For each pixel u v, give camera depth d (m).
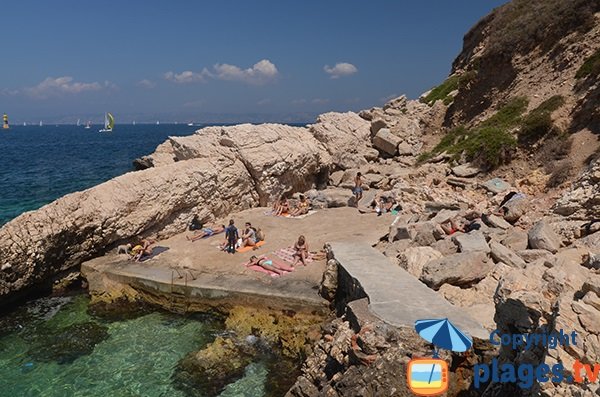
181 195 22.61
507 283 8.36
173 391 12.53
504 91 33.53
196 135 29.56
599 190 16.44
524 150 25.97
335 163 35.50
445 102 40.09
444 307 11.55
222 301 16.44
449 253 15.85
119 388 12.68
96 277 18.56
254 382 12.90
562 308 6.97
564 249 14.59
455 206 22.00
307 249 19.38
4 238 17.55
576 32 30.17
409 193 26.17
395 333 10.13
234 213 25.92
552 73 29.95
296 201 27.77
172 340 15.19
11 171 56.03
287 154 29.17
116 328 16.08
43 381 13.02
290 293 15.78
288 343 14.63
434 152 33.59
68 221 19.05
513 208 19.23
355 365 10.08
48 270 18.80
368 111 43.41
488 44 37.97
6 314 17.20
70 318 16.86
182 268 18.44
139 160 48.56
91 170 57.44
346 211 25.14
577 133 23.50
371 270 14.47
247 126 29.86
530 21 34.03
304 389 11.52
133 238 21.09
